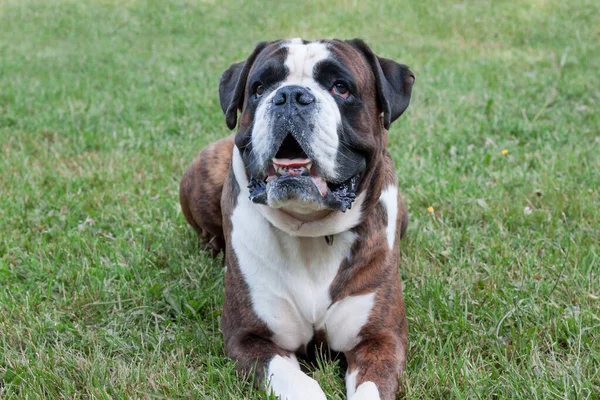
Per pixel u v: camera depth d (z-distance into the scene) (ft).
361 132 10.96
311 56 10.95
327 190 10.46
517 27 39.11
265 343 11.37
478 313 12.59
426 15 43.21
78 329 12.33
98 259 14.93
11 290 13.65
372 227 11.37
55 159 21.15
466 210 17.08
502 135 22.63
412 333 12.21
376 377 10.36
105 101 27.55
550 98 26.04
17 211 17.53
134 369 10.89
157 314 13.08
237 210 11.75
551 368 10.76
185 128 24.23
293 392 9.90
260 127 10.32
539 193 17.89
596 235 15.49
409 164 19.92
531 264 14.16
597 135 22.54
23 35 41.11
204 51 37.17
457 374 10.51
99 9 47.42
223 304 12.33
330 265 11.21
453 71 30.76
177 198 18.31
